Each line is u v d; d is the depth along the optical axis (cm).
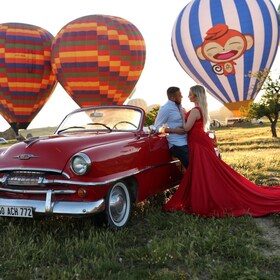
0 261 369
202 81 3703
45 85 3222
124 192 484
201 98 554
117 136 512
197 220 481
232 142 2419
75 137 487
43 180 432
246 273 328
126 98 3064
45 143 462
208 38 3475
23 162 448
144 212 540
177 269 350
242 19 3412
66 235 442
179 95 591
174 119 582
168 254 369
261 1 3506
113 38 2856
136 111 573
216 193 521
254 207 514
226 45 3456
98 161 436
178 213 516
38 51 3123
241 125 5716
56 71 3009
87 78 2878
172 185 604
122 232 447
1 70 3038
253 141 2412
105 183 435
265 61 3497
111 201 460
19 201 444
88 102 2956
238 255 370
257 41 3438
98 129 559
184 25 3606
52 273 339
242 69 3506
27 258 380
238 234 430
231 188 527
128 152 488
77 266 351
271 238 430
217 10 3459
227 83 3578
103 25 2878
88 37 2841
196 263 358
